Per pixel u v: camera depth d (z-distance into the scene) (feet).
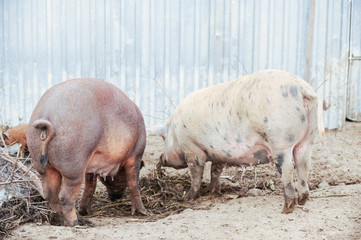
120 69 33.45
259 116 16.01
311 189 21.70
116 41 33.27
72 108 14.61
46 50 33.37
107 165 16.55
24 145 25.02
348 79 33.91
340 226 14.97
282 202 18.08
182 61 33.42
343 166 24.95
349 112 34.42
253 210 17.02
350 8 33.27
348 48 33.17
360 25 33.47
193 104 19.25
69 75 33.53
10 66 33.40
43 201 17.17
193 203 20.04
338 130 32.71
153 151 28.81
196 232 14.66
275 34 33.09
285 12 32.91
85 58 33.40
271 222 15.43
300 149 16.89
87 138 14.76
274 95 15.83
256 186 22.62
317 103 16.01
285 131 15.74
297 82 16.01
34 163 15.11
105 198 21.22
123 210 19.83
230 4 32.96
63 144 14.35
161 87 33.58
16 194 16.92
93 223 16.63
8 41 33.24
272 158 17.04
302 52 33.12
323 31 32.73
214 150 18.51
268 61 33.30
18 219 16.12
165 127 21.97
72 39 33.30
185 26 33.19
